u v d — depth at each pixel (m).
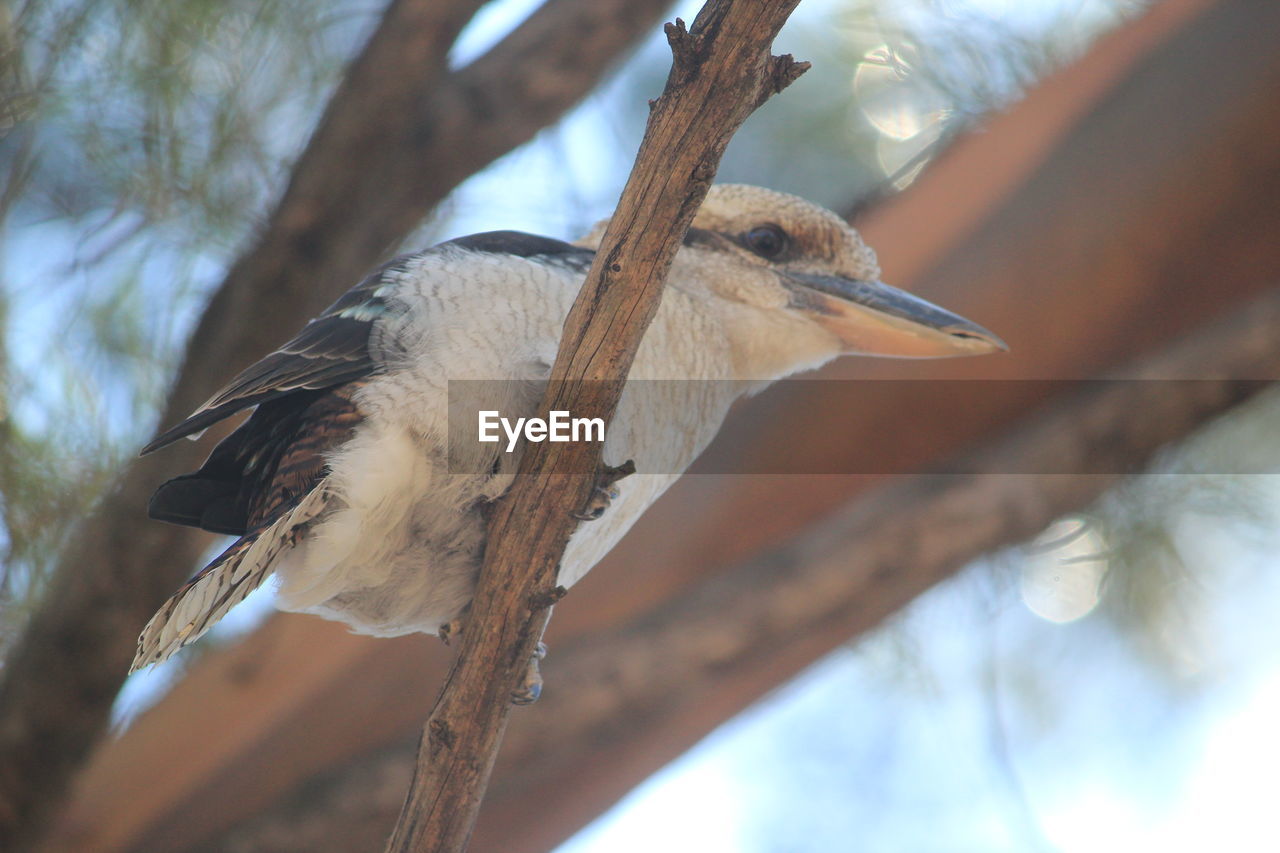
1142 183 7.12
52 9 6.91
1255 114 7.06
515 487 4.45
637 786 6.69
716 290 6.51
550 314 5.01
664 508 6.85
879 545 6.62
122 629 6.31
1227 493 7.93
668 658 6.49
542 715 6.43
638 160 4.13
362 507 4.71
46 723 6.34
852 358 7.06
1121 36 7.50
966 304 7.16
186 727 6.59
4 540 6.76
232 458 5.46
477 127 6.96
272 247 6.67
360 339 4.90
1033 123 7.46
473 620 4.50
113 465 6.85
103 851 6.41
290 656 6.62
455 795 4.56
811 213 6.60
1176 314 7.06
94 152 7.08
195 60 7.22
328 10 7.51
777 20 3.91
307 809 6.38
